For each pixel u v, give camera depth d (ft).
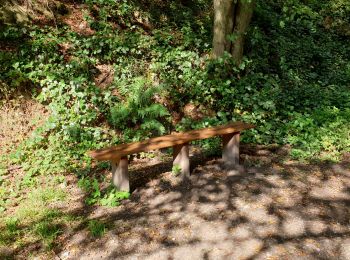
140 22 31.37
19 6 26.30
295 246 14.24
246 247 14.24
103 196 18.01
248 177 19.53
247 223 15.71
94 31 28.50
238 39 28.07
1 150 20.84
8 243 14.61
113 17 30.19
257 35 30.81
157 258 13.78
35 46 24.30
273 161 21.29
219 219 16.01
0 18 24.84
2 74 23.00
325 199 17.54
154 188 18.57
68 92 23.67
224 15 27.17
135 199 17.67
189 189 18.47
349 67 34.60
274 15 37.91
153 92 24.41
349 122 24.31
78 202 17.62
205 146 23.34
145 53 28.04
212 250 14.12
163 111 23.53
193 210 16.70
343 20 42.83
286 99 27.04
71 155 21.24
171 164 21.20
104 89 25.09
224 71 27.43
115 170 17.72
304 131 24.18
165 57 27.63
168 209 16.83
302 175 19.72
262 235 14.92
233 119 25.23
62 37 25.95
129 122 24.39
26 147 21.06
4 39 24.48
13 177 19.29
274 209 16.69
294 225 15.53
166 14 33.65
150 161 21.75
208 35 32.22
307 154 21.68
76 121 22.74
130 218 16.17
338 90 29.73
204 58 28.43
